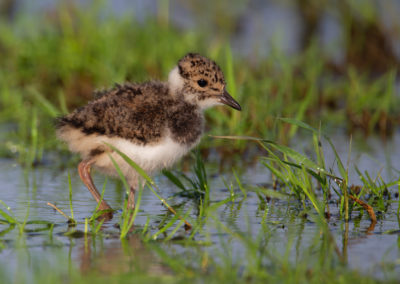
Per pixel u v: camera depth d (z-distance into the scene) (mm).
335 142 14586
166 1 20891
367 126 15734
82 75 17516
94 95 10844
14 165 12867
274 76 18219
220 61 17672
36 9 21859
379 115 15859
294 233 8688
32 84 17266
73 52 17797
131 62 17531
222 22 23375
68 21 19359
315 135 10695
